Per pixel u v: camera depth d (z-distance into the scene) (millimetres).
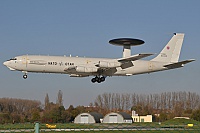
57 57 75188
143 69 82375
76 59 76188
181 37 86188
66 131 35906
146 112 175750
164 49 85438
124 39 76562
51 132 35031
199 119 117312
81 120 103625
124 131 36438
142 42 77812
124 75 81938
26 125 40406
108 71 79625
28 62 72688
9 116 112688
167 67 84125
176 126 44781
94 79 81188
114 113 105688
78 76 81562
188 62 81125
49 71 74375
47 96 179250
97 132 35656
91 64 76500
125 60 77125
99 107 196000
